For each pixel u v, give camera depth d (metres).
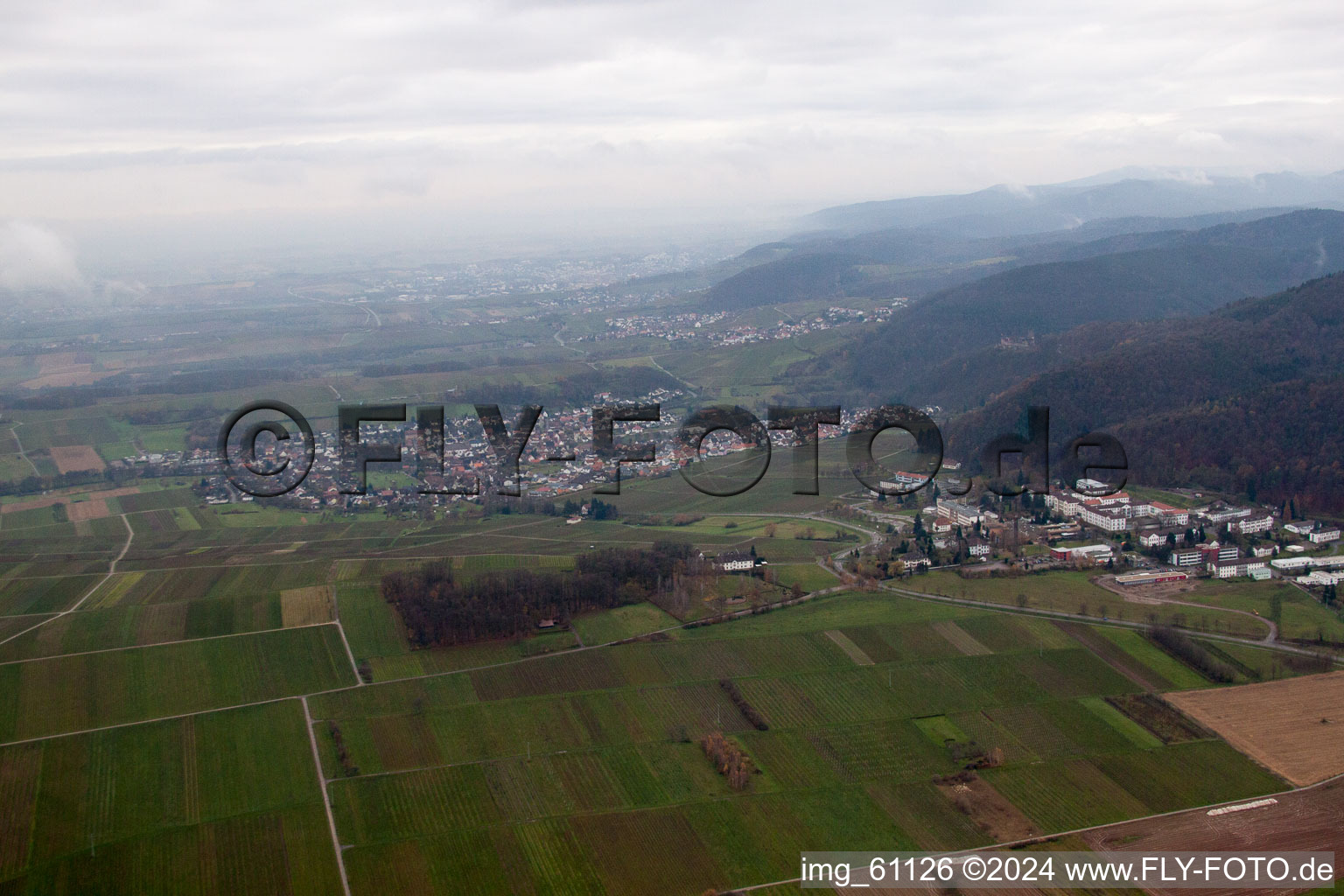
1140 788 158.88
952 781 161.38
